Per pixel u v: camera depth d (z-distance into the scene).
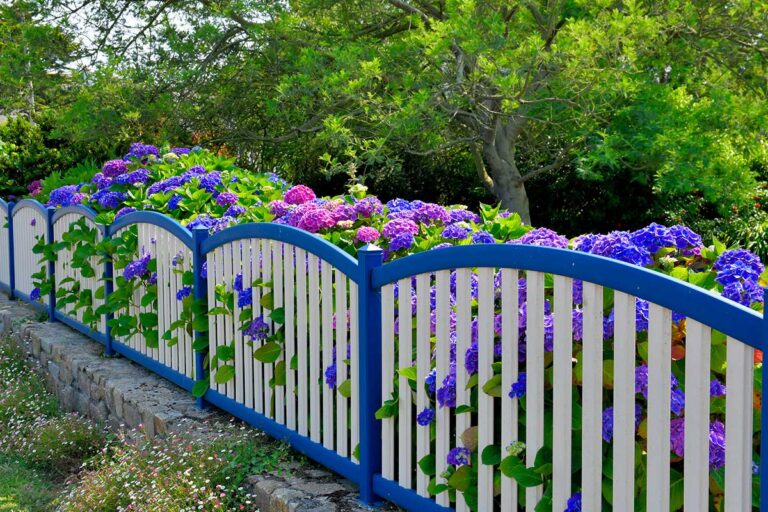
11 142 13.84
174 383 4.88
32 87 12.89
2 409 5.47
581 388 2.58
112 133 11.39
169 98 11.11
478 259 2.56
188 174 6.07
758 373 2.29
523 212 10.20
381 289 3.04
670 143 7.80
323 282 3.37
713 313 1.86
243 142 12.82
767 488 1.78
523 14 8.45
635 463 2.21
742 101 8.51
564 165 11.25
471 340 2.68
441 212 3.98
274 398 3.79
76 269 6.36
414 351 3.11
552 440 2.41
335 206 4.09
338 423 3.30
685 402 1.97
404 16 11.14
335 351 3.34
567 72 7.43
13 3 12.66
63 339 6.18
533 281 2.39
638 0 8.54
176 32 11.75
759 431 2.30
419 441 2.88
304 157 13.27
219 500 3.37
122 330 5.31
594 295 2.19
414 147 10.34
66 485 4.44
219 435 3.89
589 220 11.34
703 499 1.95
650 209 10.81
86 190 7.08
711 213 11.14
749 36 9.35
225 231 4.04
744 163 8.56
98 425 5.03
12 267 8.30
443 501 2.78
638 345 2.23
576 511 2.27
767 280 2.51
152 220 4.88
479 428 2.61
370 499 3.10
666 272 2.59
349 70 8.51
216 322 4.27
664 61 8.97
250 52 11.45
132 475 3.76
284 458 3.58
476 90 8.30
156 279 4.95
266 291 3.82
